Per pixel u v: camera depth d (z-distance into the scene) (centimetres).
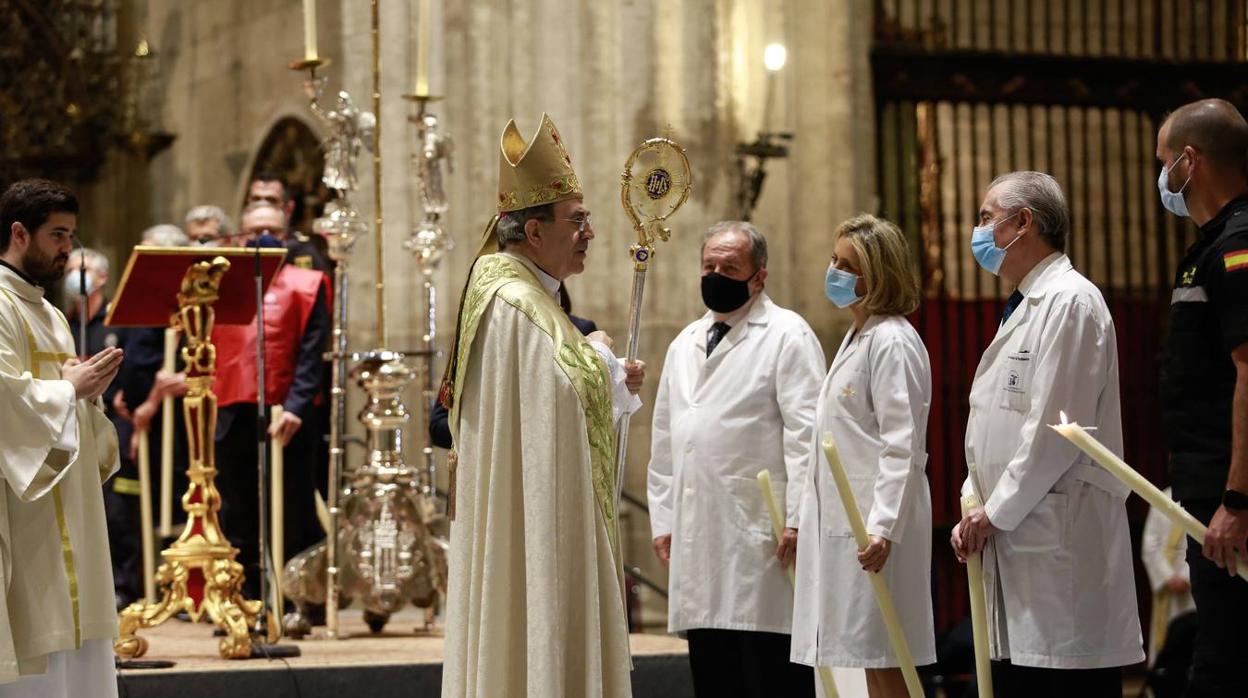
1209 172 475
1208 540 446
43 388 551
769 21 1029
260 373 730
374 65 834
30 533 555
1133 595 506
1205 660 471
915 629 546
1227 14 1250
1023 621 497
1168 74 1152
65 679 566
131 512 1008
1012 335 509
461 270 1077
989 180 1302
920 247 1116
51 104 1480
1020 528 499
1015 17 1277
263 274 744
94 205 1492
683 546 609
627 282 1013
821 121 1052
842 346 571
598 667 463
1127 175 1223
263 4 1337
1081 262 1305
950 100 1109
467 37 1062
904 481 538
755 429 605
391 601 807
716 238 616
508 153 491
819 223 1049
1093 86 1138
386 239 1099
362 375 832
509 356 474
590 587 467
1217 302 460
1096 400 495
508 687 468
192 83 1436
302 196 1273
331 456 810
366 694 686
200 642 798
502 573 469
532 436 468
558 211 488
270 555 850
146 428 924
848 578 549
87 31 1475
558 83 1045
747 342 615
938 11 1138
